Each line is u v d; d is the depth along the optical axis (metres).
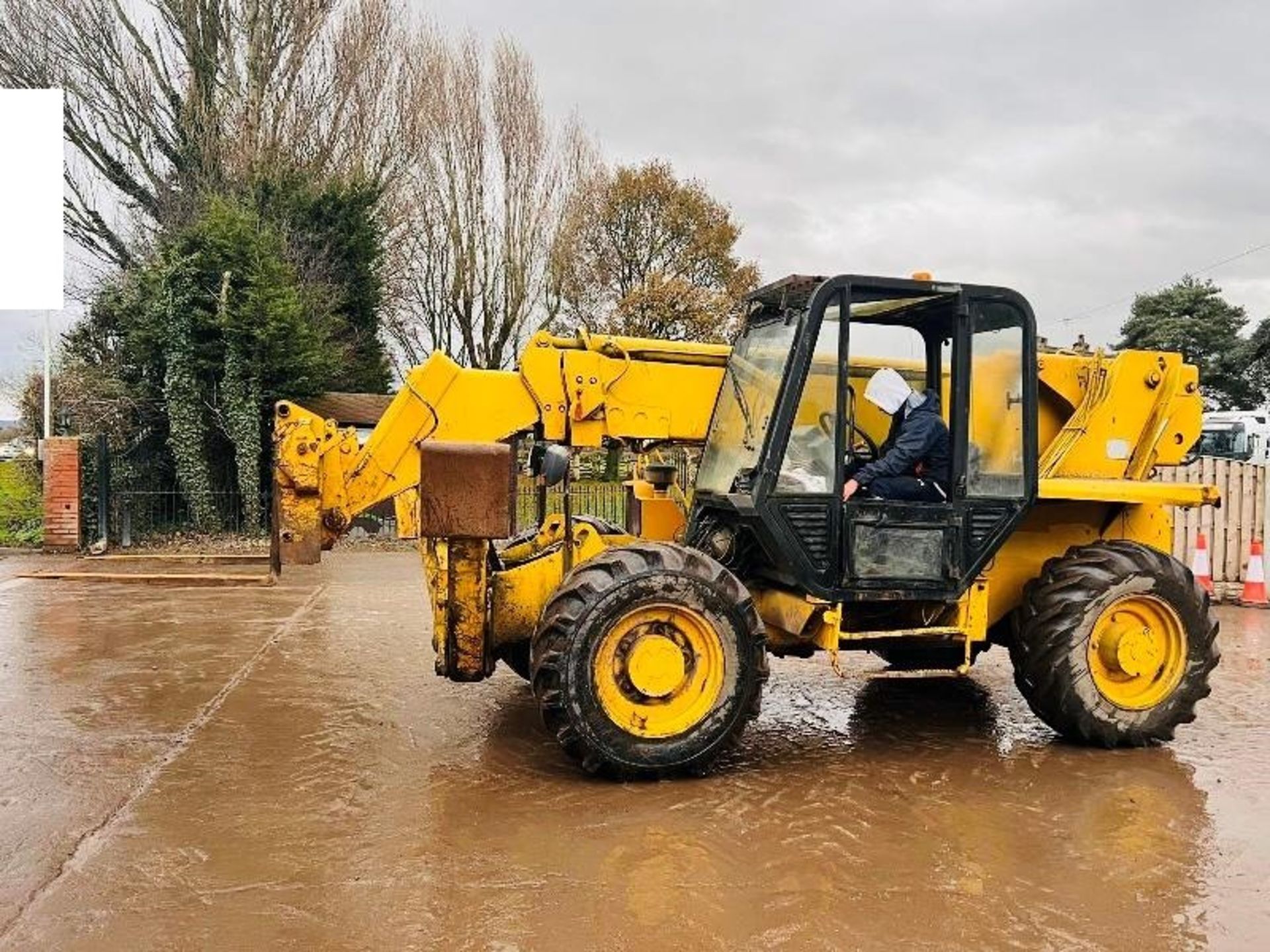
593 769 4.68
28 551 13.98
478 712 5.93
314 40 21.16
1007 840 4.08
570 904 3.46
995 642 6.16
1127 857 3.92
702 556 4.88
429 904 3.45
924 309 5.51
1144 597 5.37
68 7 19.64
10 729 5.55
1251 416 28.08
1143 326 37.56
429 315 26.92
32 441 16.36
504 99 26.47
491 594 5.30
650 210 29.47
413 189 25.53
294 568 12.59
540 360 5.62
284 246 17.52
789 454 4.97
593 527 5.88
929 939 3.24
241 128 19.86
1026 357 5.26
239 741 5.34
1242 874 3.77
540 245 26.89
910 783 4.77
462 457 4.87
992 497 5.21
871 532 5.04
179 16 20.25
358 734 5.47
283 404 5.40
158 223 19.97
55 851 3.88
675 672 4.76
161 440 16.08
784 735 5.61
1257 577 10.04
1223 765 5.11
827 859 3.86
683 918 3.37
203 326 15.16
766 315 5.49
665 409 5.76
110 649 7.67
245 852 3.88
